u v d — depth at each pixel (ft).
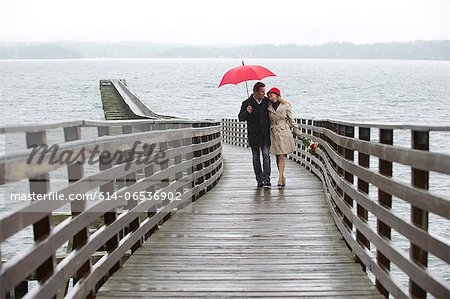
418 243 13.26
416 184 13.75
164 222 27.63
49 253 13.03
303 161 51.85
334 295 17.04
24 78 438.81
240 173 48.70
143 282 18.51
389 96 269.85
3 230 10.86
